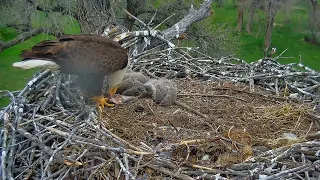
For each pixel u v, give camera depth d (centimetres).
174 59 314
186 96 270
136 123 229
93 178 187
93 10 520
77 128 204
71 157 188
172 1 659
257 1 813
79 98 238
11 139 205
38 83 251
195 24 623
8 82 691
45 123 220
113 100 243
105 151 192
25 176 197
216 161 204
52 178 191
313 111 251
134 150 198
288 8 812
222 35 650
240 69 316
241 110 252
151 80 263
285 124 241
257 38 853
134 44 327
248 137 218
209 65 322
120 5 619
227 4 959
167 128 228
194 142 210
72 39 224
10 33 785
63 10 568
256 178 187
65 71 220
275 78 295
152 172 192
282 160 199
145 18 675
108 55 224
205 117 241
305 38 885
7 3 578
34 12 564
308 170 190
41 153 198
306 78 296
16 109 219
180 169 193
